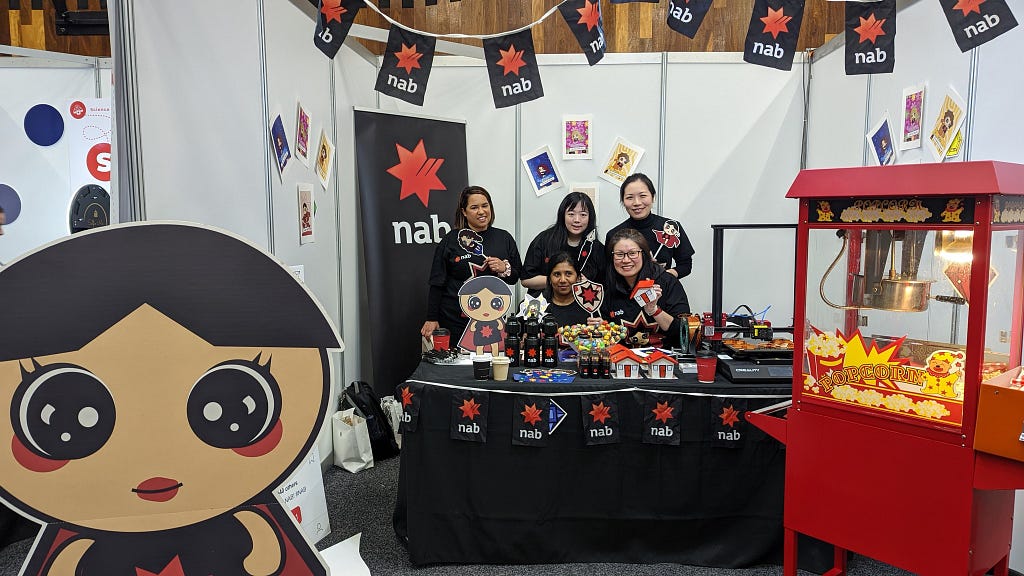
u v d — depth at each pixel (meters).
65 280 0.81
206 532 0.84
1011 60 2.58
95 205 4.05
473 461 2.69
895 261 1.97
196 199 2.59
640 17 4.80
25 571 0.80
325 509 3.01
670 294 3.12
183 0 2.51
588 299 3.22
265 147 3.07
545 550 2.73
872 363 2.00
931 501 1.89
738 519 2.67
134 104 2.26
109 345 0.82
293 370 0.86
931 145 3.15
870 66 2.42
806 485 2.16
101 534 0.82
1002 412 1.73
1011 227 1.83
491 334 3.00
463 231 4.13
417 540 2.71
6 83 4.05
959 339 1.91
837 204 2.00
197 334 0.84
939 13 3.10
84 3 4.84
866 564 2.69
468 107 4.78
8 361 0.80
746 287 4.82
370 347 4.77
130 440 0.82
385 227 4.39
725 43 4.79
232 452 0.85
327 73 3.92
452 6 4.82
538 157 4.76
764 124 4.69
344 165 4.23
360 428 3.83
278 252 3.24
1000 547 2.04
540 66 4.70
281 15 3.27
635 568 2.69
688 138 4.71
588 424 2.62
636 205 3.99
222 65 2.75
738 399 2.58
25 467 0.80
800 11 2.37
